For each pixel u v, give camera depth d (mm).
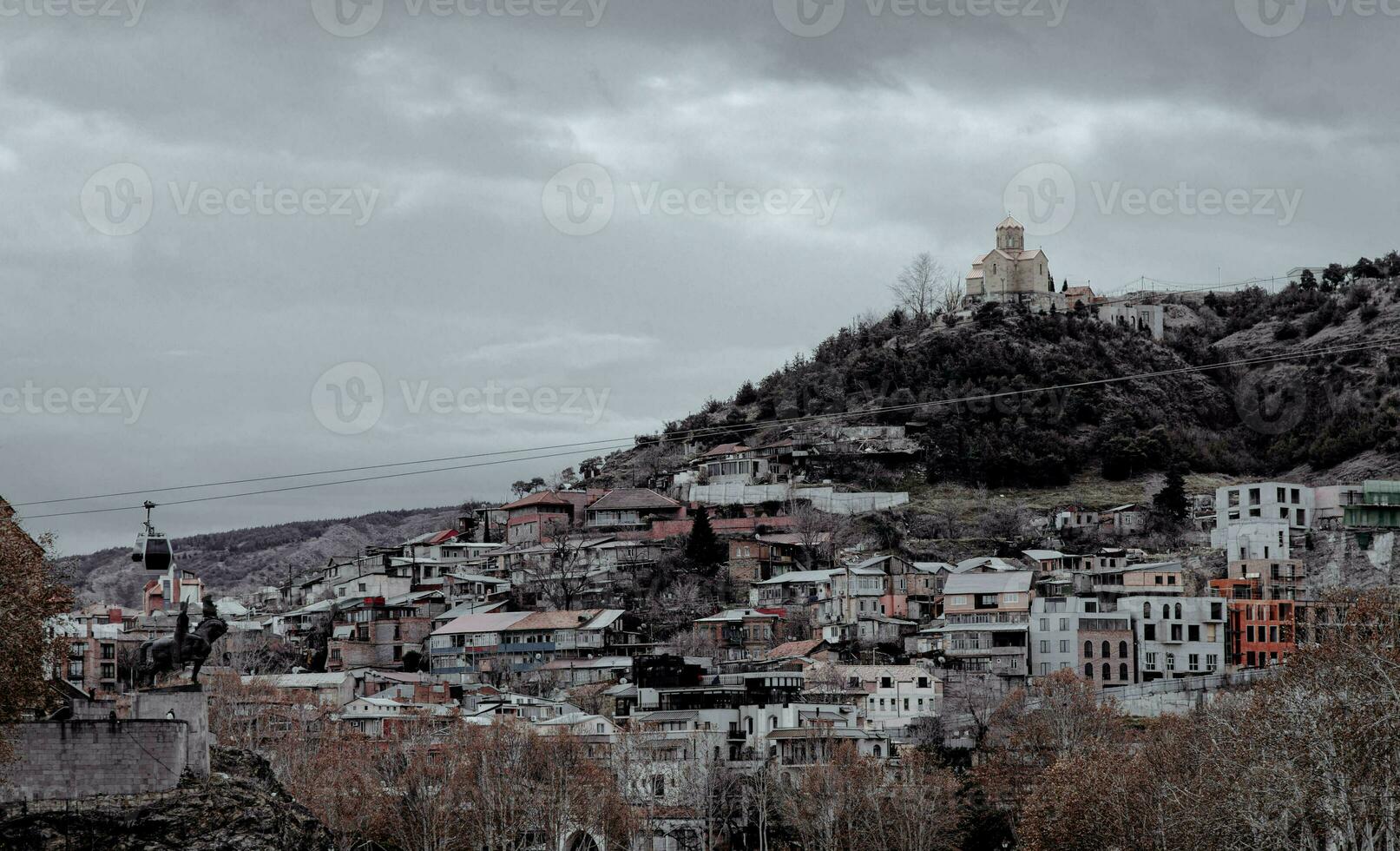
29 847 125500
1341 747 133250
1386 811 132250
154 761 131125
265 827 136000
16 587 120812
